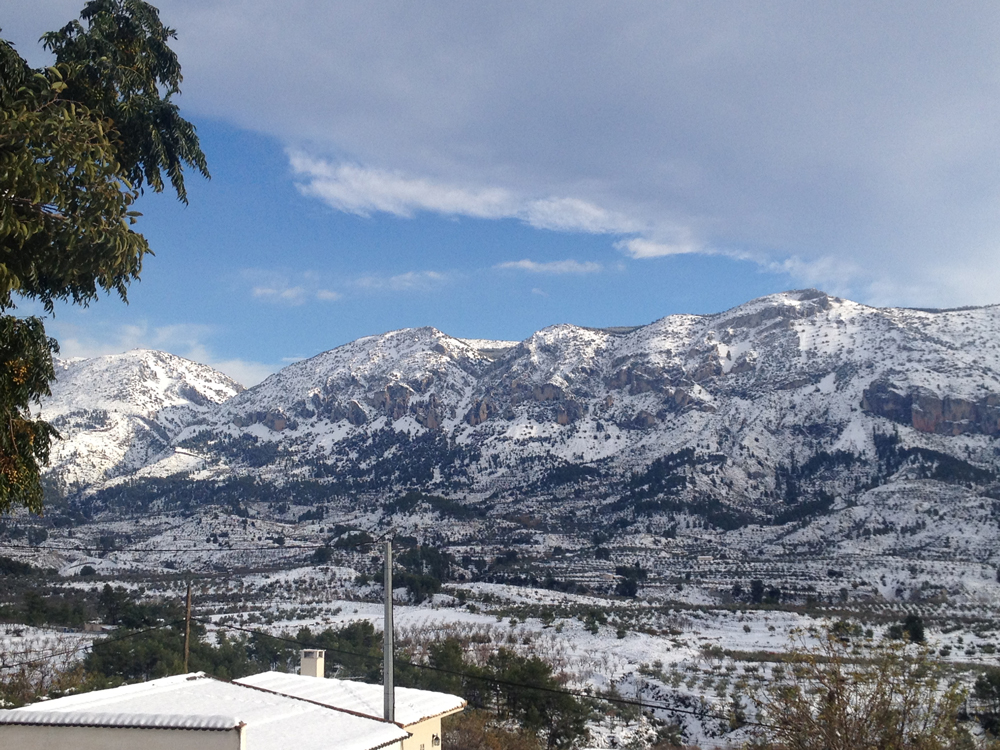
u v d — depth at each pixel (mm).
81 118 19094
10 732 19078
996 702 43469
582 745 48219
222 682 28156
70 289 20328
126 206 18969
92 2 24000
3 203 16141
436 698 29094
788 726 20219
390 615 23688
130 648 55812
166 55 25031
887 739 19328
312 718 23656
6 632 66688
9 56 17438
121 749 18672
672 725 55562
